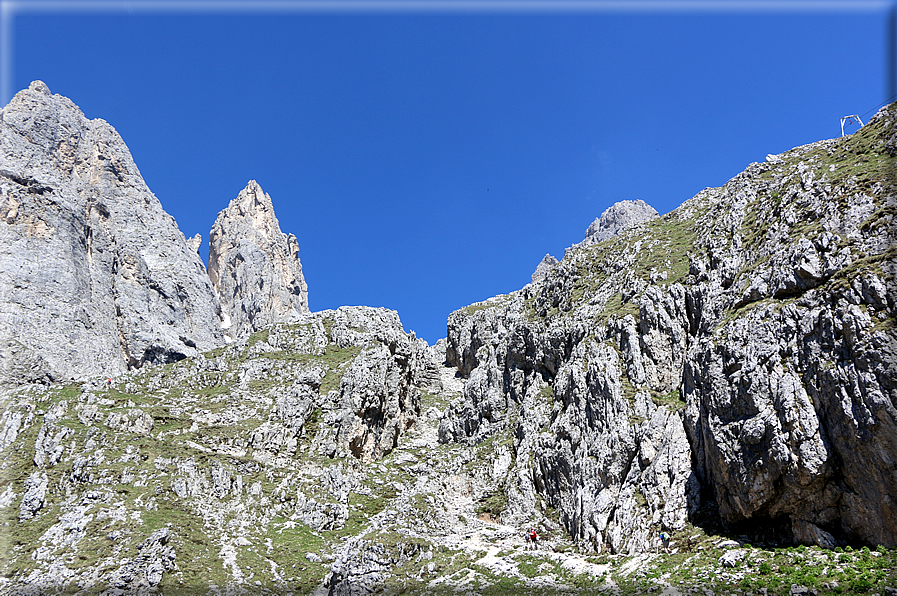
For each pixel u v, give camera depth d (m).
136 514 84.19
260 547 85.31
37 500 84.31
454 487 105.88
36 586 69.94
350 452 115.56
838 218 66.88
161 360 184.50
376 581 76.62
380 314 164.00
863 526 52.03
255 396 122.88
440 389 161.50
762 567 53.84
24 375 135.25
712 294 82.62
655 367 85.88
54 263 164.75
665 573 59.94
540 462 93.19
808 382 57.66
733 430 62.88
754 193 96.06
